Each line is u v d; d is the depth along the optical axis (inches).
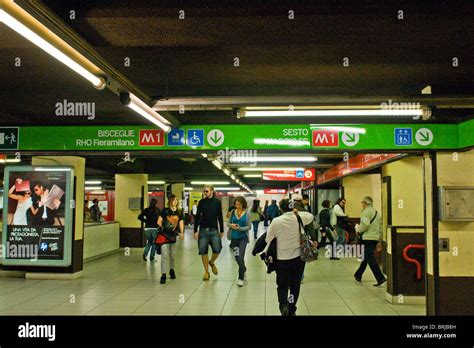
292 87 300.7
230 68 254.5
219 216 394.9
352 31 170.6
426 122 262.2
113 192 948.6
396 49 215.5
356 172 433.1
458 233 252.5
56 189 405.7
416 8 154.9
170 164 671.8
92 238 546.6
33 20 121.2
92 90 281.3
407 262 308.2
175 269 462.9
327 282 386.3
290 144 282.8
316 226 780.6
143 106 212.8
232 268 468.8
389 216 325.4
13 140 299.3
